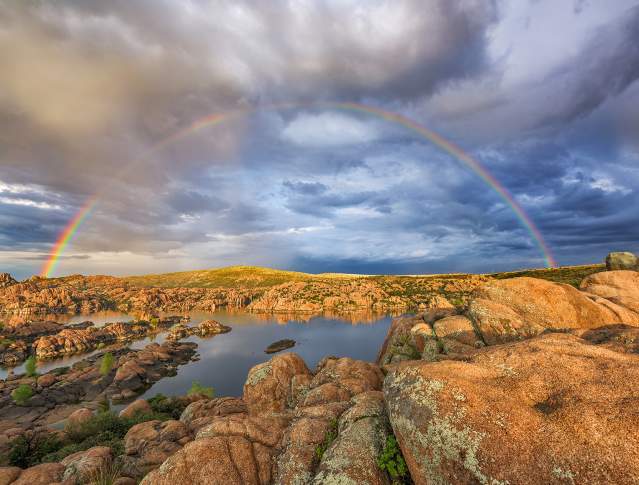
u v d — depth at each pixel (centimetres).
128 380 9094
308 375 2616
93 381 8825
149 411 4394
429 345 2159
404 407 998
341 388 1914
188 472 1138
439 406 916
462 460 819
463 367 1061
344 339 15075
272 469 1209
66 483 1802
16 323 17425
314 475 1116
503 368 1057
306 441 1248
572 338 1202
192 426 2453
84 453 2180
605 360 993
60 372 9950
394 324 3120
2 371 11450
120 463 2061
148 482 1145
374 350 13000
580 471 696
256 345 14450
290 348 13500
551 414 838
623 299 2019
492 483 759
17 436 3791
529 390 935
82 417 4041
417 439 914
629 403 793
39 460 3356
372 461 1056
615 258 2744
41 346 13500
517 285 2059
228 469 1155
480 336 1973
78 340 14512
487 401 898
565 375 952
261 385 2572
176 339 16012
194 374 10519
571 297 1902
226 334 17038
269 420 1466
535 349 1117
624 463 673
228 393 8838
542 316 1862
